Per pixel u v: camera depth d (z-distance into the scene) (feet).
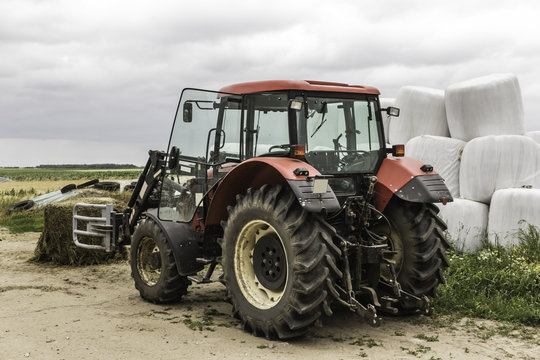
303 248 13.17
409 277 15.70
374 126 16.47
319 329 15.11
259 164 14.34
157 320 16.11
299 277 13.20
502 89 25.11
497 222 23.11
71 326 15.20
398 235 16.01
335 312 16.84
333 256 13.58
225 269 15.35
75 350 13.08
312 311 13.48
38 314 16.57
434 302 17.19
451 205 24.53
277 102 15.26
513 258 20.67
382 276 16.07
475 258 21.74
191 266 17.37
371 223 15.74
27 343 13.60
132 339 14.02
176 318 16.42
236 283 15.05
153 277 19.06
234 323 15.84
